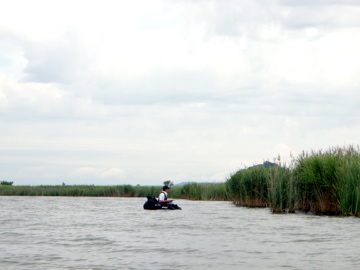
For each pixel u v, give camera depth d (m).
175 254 11.61
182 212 26.62
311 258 11.02
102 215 24.64
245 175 32.62
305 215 23.39
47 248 12.62
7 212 27.27
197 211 27.39
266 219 21.30
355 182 22.38
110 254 11.61
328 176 24.03
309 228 17.34
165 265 10.14
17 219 22.17
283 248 12.55
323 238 14.57
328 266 10.03
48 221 21.00
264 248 12.57
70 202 41.06
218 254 11.60
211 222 20.08
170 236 15.26
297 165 26.33
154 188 56.66
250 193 32.19
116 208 31.30
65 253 11.77
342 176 23.08
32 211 28.12
